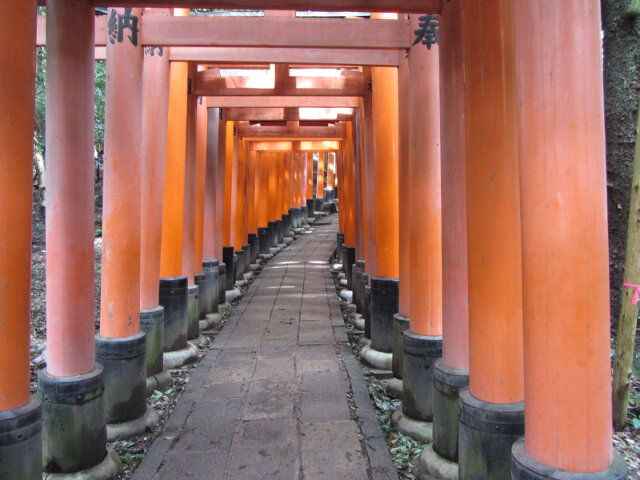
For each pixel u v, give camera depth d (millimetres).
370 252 7082
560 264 2172
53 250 3648
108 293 4574
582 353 2160
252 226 14531
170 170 6414
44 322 8219
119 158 4539
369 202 7043
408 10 3795
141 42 4703
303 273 13289
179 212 6535
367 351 6301
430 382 4383
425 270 4445
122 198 4555
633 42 5137
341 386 5492
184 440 4312
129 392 4539
